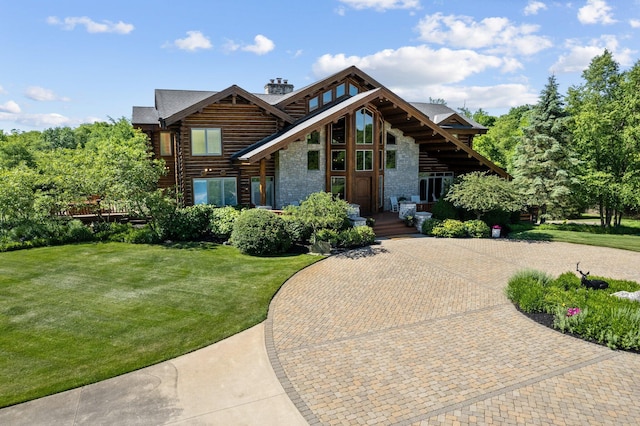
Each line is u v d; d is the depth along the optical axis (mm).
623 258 18656
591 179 28141
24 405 7535
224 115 24578
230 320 11328
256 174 25359
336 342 10086
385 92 23453
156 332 10578
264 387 8141
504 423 7020
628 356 9336
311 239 19641
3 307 12117
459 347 9820
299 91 27406
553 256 18938
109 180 20234
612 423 7008
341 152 25625
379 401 7648
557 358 9266
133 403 7613
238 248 18641
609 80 40562
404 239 22312
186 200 24172
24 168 21438
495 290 13977
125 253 18250
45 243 19594
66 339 10180
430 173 31281
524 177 31422
